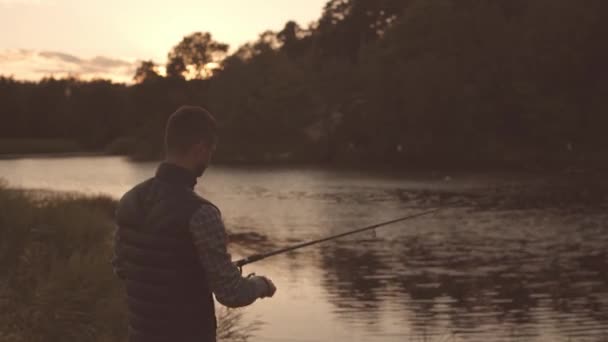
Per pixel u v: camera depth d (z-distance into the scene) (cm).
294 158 8119
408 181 5022
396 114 7231
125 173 6319
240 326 945
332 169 6719
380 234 2245
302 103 8694
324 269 1566
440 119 6944
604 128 6662
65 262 830
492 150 6688
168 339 304
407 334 985
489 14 7538
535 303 1209
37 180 5334
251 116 8600
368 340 945
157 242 303
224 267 303
